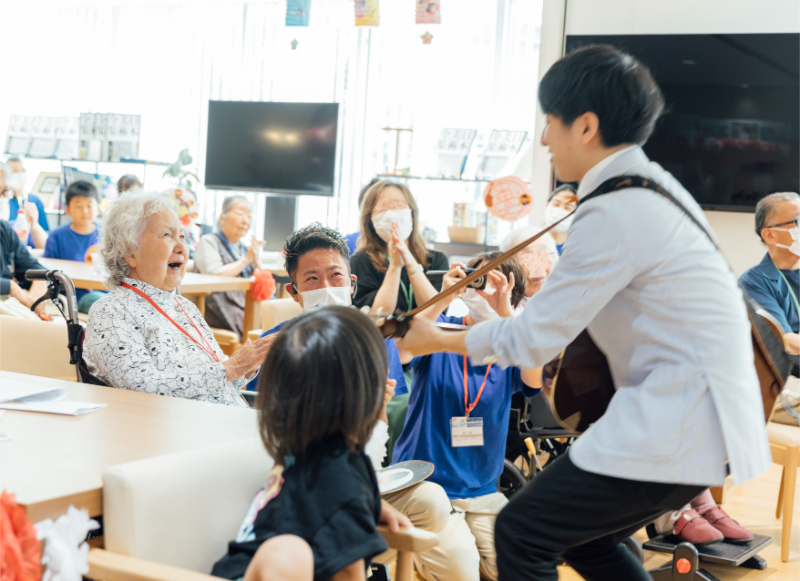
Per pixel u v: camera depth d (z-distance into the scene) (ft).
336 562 2.97
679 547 7.71
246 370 6.10
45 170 25.36
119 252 6.15
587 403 4.65
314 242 6.40
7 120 25.64
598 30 17.08
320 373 3.15
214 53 23.03
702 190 16.60
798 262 9.71
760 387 4.52
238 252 16.20
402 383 6.75
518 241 9.26
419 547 3.83
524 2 19.69
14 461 3.85
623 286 4.09
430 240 19.49
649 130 4.28
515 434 8.23
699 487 3.99
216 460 3.90
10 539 2.88
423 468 5.13
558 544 4.23
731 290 4.07
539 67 17.52
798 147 15.92
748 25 16.21
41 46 25.09
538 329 4.16
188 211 17.29
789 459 8.76
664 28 16.72
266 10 22.39
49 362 7.16
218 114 22.25
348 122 21.61
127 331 5.91
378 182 10.30
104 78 24.38
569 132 4.30
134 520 3.42
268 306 10.26
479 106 20.24
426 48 20.62
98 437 4.41
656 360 4.08
